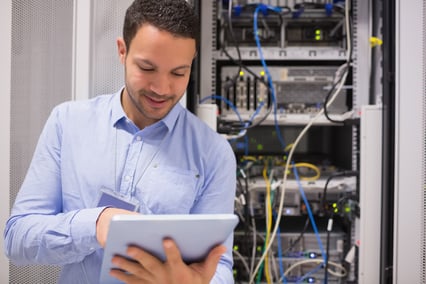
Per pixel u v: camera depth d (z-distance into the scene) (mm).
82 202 946
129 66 809
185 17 774
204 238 637
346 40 1912
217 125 1807
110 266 673
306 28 2006
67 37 1388
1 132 1426
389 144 1549
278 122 1896
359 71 1860
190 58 804
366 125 1632
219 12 1900
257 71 1958
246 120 1929
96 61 1394
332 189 1874
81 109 1020
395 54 1479
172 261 632
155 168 980
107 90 1396
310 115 1878
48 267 1403
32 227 839
